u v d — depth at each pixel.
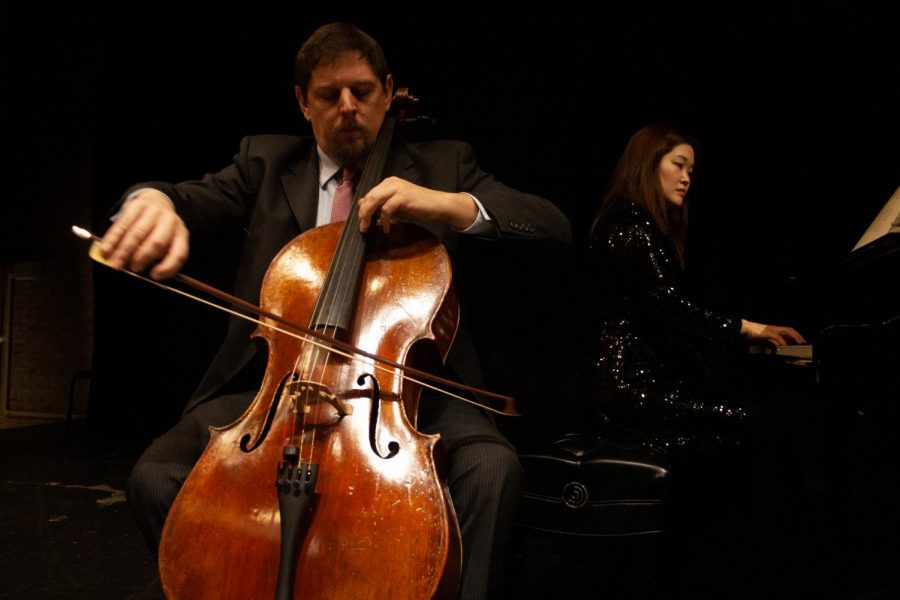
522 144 4.42
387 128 1.70
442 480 1.20
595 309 4.25
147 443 5.05
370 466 1.14
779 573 2.05
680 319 2.07
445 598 1.08
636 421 2.05
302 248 1.48
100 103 6.19
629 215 2.18
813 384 2.23
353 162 1.68
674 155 2.24
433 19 4.58
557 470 1.76
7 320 7.00
